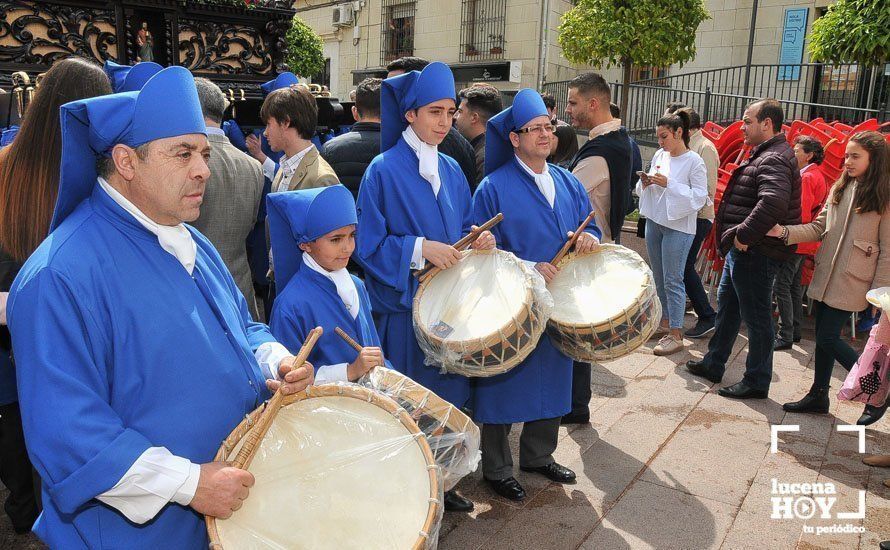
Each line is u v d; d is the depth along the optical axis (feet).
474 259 10.26
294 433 6.18
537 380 11.30
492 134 11.62
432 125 10.46
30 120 7.16
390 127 10.93
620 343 10.10
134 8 15.81
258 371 6.46
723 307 16.53
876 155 13.25
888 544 10.07
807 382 17.06
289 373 6.15
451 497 11.02
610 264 11.08
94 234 5.37
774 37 46.09
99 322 5.20
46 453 4.88
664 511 11.18
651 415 14.92
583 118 15.17
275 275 9.27
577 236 11.32
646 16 34.65
